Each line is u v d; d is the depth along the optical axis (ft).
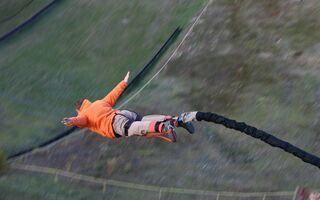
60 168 85.97
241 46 98.17
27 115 94.53
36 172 86.07
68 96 97.14
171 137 42.73
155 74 98.22
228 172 81.76
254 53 96.43
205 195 79.97
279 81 91.61
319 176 79.15
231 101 90.53
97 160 86.12
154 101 92.99
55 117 93.71
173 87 94.79
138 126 44.34
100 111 47.01
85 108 48.32
